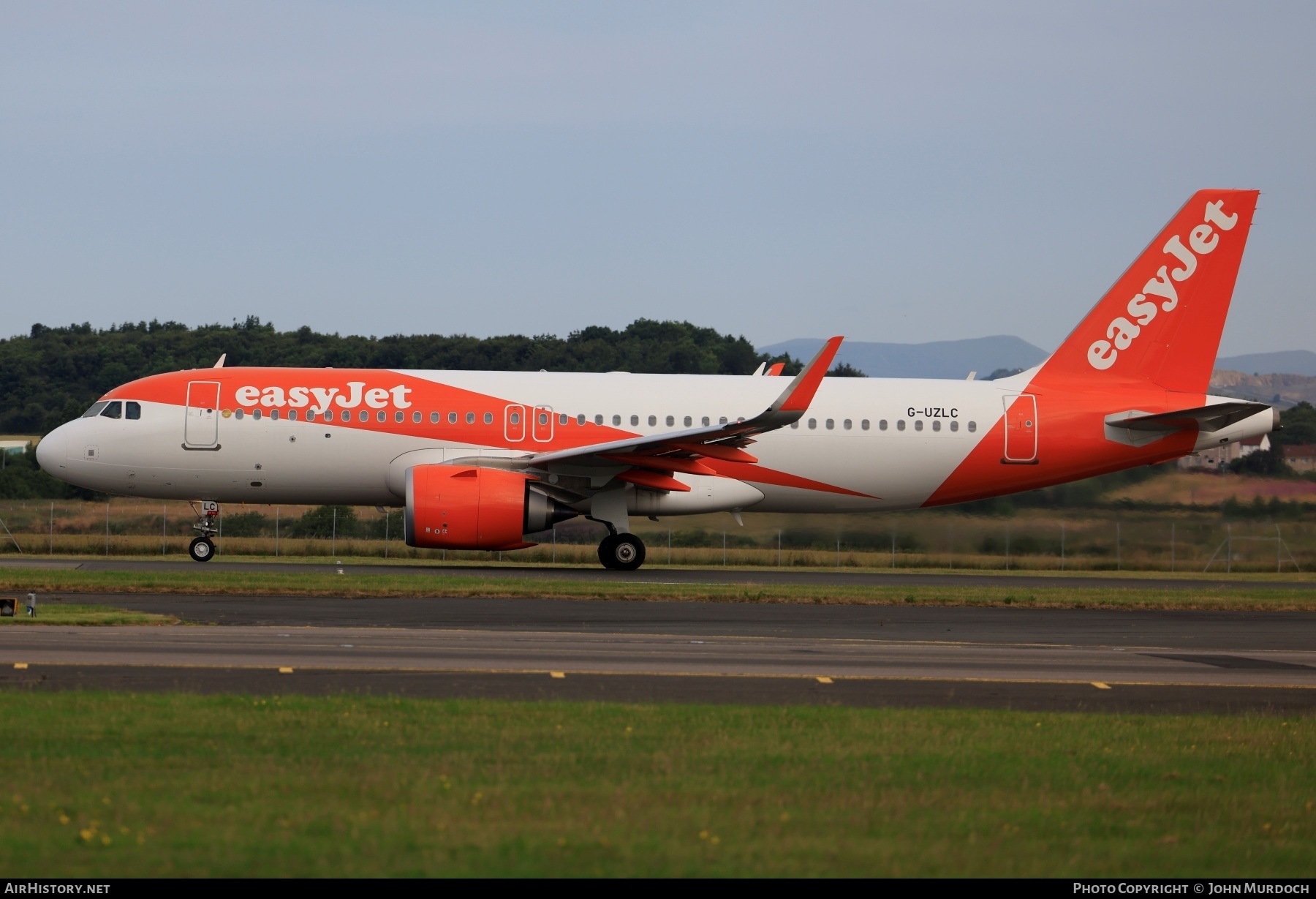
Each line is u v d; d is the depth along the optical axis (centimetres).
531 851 3106
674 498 12862
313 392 12438
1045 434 13250
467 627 7788
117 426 12288
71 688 5281
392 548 15662
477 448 12412
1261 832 3572
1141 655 7431
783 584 10994
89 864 2938
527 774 3916
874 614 9150
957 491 13438
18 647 6388
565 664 6391
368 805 3488
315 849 3077
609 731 4647
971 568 15925
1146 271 13500
